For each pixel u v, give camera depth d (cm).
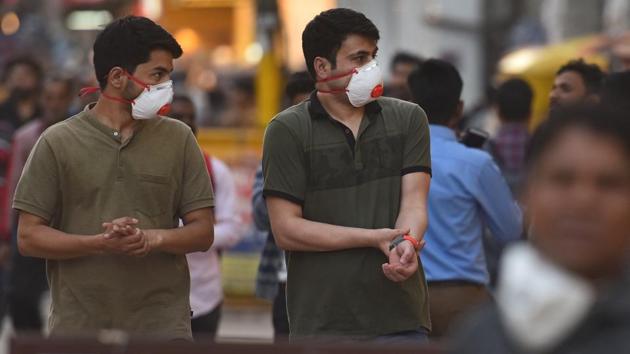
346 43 1009
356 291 1011
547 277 502
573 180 510
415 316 1027
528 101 1670
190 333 1034
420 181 1022
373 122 1024
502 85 1683
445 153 1244
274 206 1022
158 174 1018
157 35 1005
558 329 500
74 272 1005
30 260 1738
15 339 754
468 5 4556
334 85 1015
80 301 1003
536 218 517
